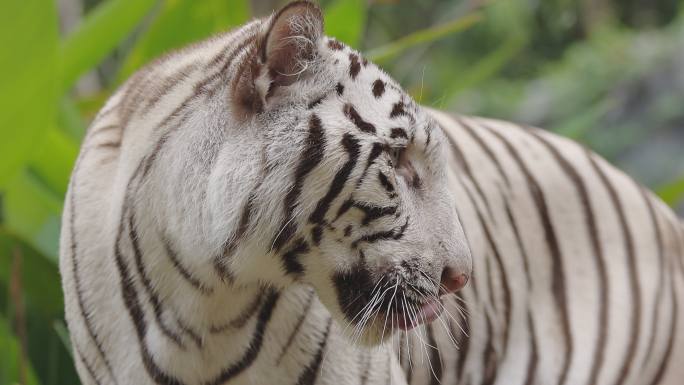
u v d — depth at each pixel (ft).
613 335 17.83
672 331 17.95
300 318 16.67
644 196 18.16
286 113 16.31
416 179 16.48
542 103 44.45
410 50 39.40
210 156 16.33
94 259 16.62
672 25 48.44
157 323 16.56
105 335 16.67
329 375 16.74
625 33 48.06
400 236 16.42
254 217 16.31
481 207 17.69
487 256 17.63
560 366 17.76
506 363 17.72
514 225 17.78
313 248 16.43
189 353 16.58
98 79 31.01
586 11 48.08
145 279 16.53
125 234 16.52
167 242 16.46
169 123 16.44
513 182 17.84
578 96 44.39
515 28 45.39
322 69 16.35
